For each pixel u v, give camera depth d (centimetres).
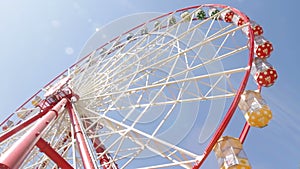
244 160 924
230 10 1922
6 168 622
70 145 1562
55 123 1597
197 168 959
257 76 1382
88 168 1059
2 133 1444
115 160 1368
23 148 744
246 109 1194
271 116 1147
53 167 1476
